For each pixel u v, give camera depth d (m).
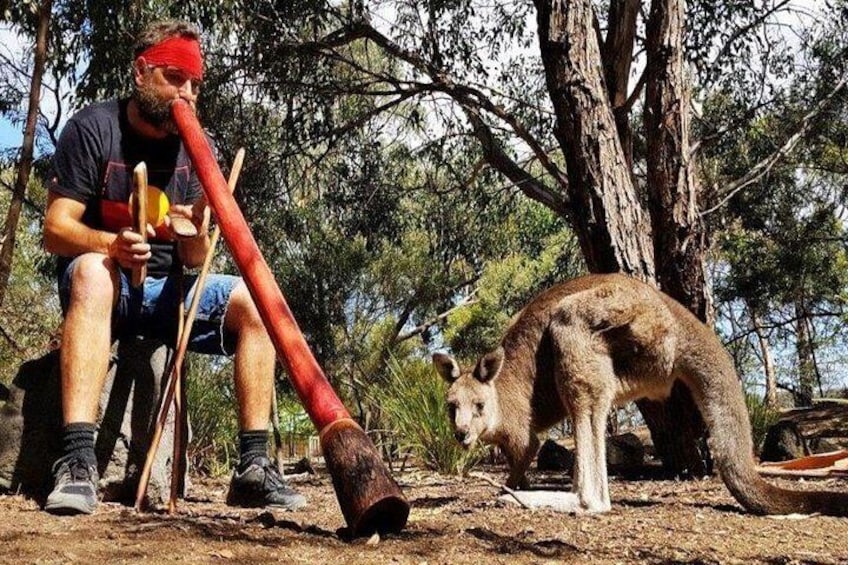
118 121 4.63
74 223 4.52
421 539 3.79
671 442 7.58
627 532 4.40
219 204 4.25
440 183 17.38
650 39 7.95
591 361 5.40
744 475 5.27
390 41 14.62
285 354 3.91
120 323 4.76
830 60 14.98
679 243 7.78
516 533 4.26
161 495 4.94
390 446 10.10
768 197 18.64
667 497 6.12
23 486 4.89
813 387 26.17
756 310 20.75
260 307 4.03
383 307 18.17
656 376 5.52
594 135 7.51
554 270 19.34
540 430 6.05
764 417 11.97
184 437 5.16
